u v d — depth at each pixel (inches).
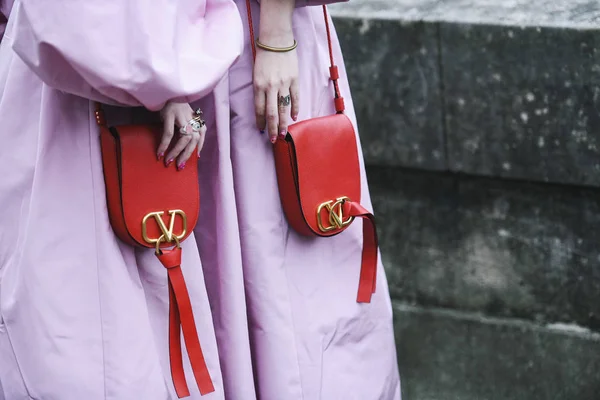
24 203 79.8
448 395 122.9
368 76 113.6
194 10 75.9
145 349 80.4
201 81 74.0
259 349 88.7
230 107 84.7
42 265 78.5
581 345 114.8
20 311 80.3
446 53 109.0
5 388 83.4
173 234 78.9
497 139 110.0
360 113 115.4
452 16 108.0
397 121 114.0
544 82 105.9
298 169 84.4
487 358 120.0
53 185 77.7
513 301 117.3
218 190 84.3
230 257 85.0
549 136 107.6
